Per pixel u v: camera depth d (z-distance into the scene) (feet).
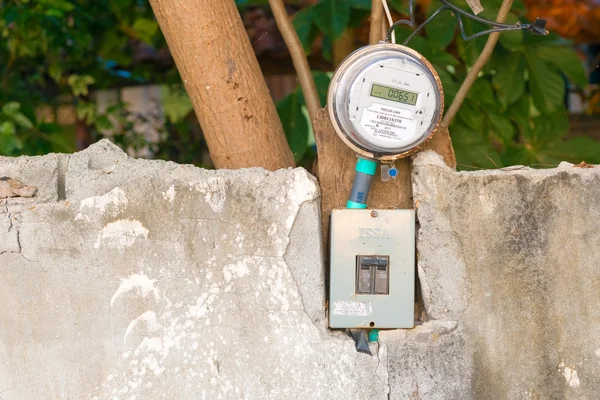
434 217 7.90
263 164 9.12
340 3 12.57
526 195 7.84
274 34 20.15
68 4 15.64
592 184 7.79
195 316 7.87
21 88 18.03
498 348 7.95
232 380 7.89
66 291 7.91
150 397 7.94
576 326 7.93
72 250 7.87
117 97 22.47
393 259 7.95
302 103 12.57
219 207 7.77
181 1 8.67
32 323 7.95
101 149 8.14
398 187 8.40
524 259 7.89
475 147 12.00
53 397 8.00
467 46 12.00
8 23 15.51
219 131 9.02
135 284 7.87
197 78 8.89
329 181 8.38
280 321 7.84
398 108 7.77
